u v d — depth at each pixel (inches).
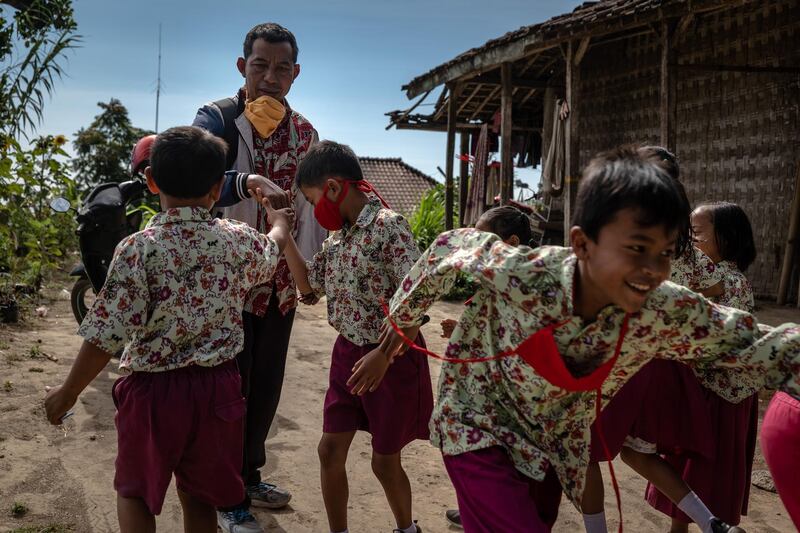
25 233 295.6
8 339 217.9
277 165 128.4
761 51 373.1
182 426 85.3
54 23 328.2
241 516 114.0
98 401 172.1
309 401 184.5
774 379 66.9
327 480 104.6
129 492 86.6
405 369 103.5
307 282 113.4
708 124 404.8
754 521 126.3
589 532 100.5
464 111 605.3
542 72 510.9
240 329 91.0
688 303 66.7
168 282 83.9
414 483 138.0
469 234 77.7
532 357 69.1
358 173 106.6
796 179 356.5
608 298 65.9
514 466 73.6
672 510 104.5
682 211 60.2
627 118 462.6
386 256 103.0
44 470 131.4
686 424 99.7
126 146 1321.4
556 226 461.1
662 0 296.7
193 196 87.2
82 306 230.7
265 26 127.3
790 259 358.6
